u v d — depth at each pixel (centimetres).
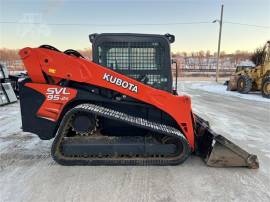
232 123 751
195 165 415
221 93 1712
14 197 315
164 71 430
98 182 354
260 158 457
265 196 326
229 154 404
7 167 406
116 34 423
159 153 409
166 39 425
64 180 360
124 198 315
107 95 415
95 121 406
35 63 404
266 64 1570
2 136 590
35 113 413
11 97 1160
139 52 426
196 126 468
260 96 1523
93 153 405
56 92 408
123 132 430
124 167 402
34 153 471
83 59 404
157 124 417
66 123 399
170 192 331
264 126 714
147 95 409
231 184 355
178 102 411
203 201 312
